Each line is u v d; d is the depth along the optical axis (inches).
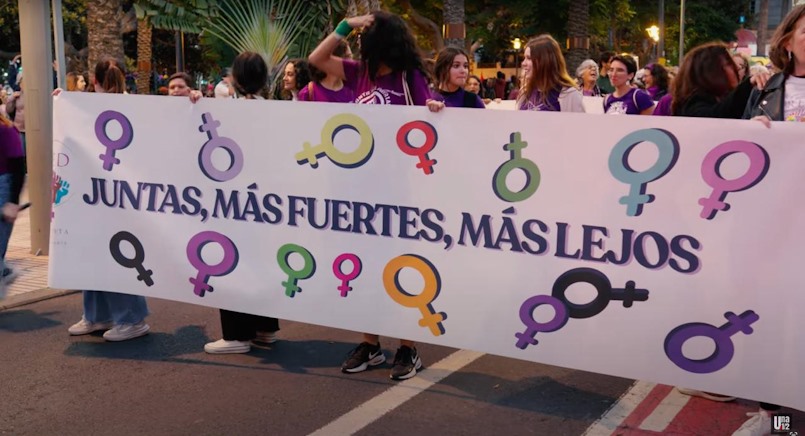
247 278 190.5
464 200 165.3
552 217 157.5
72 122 203.6
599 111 375.6
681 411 167.8
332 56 188.4
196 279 195.9
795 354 140.6
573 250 156.6
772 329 142.1
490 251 164.4
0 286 207.5
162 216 197.8
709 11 1648.6
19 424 165.0
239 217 189.6
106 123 200.5
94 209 204.1
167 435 159.0
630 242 151.6
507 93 1129.4
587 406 171.2
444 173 166.6
